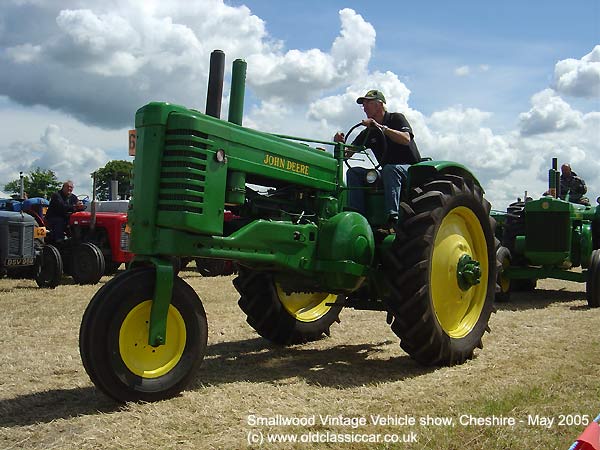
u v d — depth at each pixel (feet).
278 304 17.97
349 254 15.24
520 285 33.83
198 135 12.42
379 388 13.17
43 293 32.22
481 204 17.37
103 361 11.23
